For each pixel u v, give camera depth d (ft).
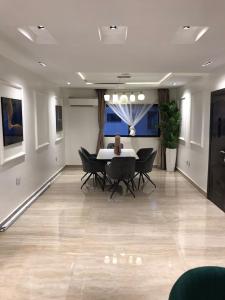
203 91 17.97
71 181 21.29
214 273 4.67
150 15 7.25
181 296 4.28
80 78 19.58
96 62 13.53
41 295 7.84
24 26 8.19
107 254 10.09
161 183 20.85
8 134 12.73
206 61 13.26
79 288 8.15
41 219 13.43
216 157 15.47
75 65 14.35
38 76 18.06
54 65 14.38
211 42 9.85
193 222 13.14
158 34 8.87
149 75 19.13
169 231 12.10
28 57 12.37
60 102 25.25
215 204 15.74
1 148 12.01
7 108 12.60
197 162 19.29
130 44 10.08
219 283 4.62
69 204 15.75
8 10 6.93
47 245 10.75
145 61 13.25
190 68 15.15
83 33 8.79
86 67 14.96
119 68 15.25
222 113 14.58
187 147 22.30
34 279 8.57
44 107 19.53
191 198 16.99
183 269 9.12
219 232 12.01
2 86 12.15
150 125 27.86
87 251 10.30
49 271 8.99
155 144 27.66
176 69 15.46
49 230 12.16
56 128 23.48
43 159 19.27
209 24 7.95
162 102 26.76
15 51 11.18
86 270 9.05
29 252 10.19
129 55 11.93
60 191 18.47
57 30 8.48
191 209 14.98
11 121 13.11
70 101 26.96
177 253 10.17
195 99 19.92
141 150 21.81
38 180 18.06
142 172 18.98
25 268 9.15
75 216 13.87
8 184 12.96
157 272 8.96
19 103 14.21
